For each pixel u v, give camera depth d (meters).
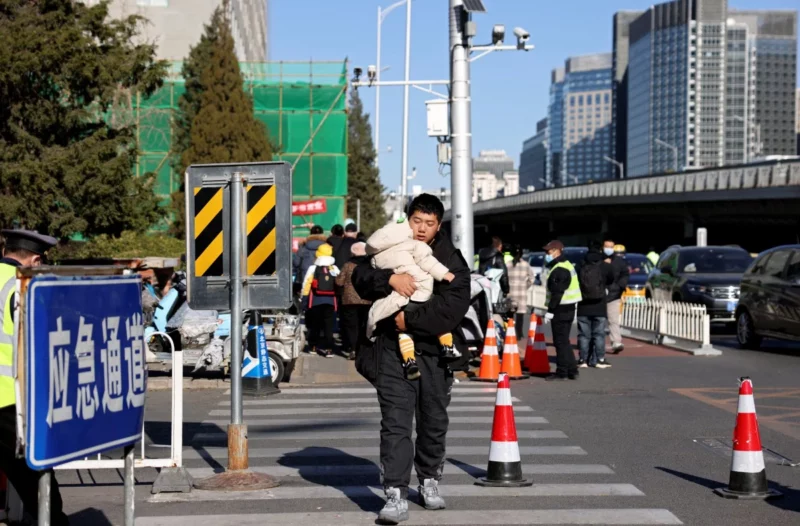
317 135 50.62
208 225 8.11
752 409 7.63
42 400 4.46
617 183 66.69
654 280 27.27
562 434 10.27
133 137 22.88
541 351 15.52
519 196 84.62
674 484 7.98
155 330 13.98
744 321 20.20
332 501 7.45
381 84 23.92
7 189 20.66
